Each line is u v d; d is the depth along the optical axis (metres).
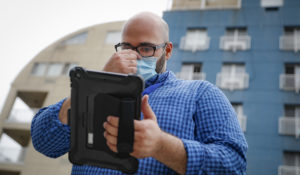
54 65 15.11
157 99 1.42
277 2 13.62
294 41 12.85
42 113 1.45
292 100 11.81
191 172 1.08
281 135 11.34
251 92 12.23
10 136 14.74
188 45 13.58
